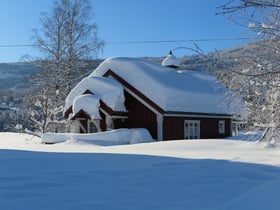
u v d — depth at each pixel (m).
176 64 37.28
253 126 14.16
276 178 8.50
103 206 5.82
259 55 10.29
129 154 14.27
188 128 29.62
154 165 10.28
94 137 26.39
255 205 5.66
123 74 30.09
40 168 9.52
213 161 11.32
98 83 29.34
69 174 8.52
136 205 5.91
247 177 8.59
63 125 35.94
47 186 7.23
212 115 31.06
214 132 31.73
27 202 5.99
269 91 11.18
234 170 9.38
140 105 29.03
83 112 28.30
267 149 15.75
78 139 26.66
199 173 8.96
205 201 6.27
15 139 37.22
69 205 5.85
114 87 28.92
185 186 7.50
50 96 36.19
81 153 14.66
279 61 10.12
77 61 44.38
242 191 7.12
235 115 14.61
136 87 29.12
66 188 7.07
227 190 7.21
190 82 33.59
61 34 43.81
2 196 6.37
